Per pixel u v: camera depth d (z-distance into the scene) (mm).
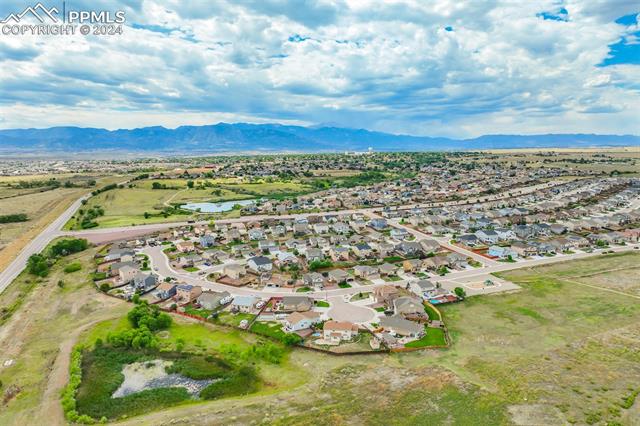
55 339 76688
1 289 102000
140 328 76500
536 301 89875
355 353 69750
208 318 83688
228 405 56562
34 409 57094
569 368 62656
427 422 51188
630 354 66312
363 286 101500
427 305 88688
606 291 94312
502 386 58438
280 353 70062
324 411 53875
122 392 61469
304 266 118188
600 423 49875
